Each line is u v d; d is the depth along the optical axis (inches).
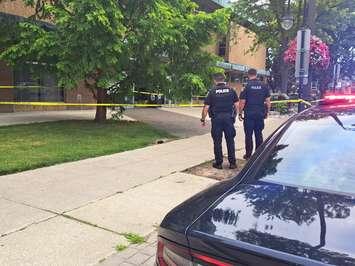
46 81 775.7
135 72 562.9
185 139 482.9
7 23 546.3
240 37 1485.0
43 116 668.1
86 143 412.2
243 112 375.2
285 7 1187.9
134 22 513.7
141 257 173.5
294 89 1186.0
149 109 925.8
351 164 111.2
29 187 259.3
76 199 240.4
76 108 839.1
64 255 171.9
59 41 477.7
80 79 488.7
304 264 70.2
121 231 198.1
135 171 313.6
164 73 538.3
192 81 519.5
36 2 568.1
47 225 200.8
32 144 393.4
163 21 510.6
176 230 88.5
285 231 81.1
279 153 122.2
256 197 100.7
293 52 851.4
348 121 126.0
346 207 92.0
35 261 165.8
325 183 107.0
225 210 94.3
